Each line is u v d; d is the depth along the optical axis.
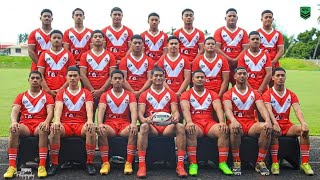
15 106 6.00
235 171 5.75
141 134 5.64
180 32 7.34
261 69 6.89
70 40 7.24
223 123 5.84
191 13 7.26
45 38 7.20
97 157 6.70
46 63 6.68
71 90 6.11
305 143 5.87
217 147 5.99
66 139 5.89
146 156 5.96
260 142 5.80
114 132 5.89
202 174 5.77
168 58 6.77
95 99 6.70
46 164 5.80
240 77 6.14
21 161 5.84
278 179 5.54
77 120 6.05
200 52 7.34
